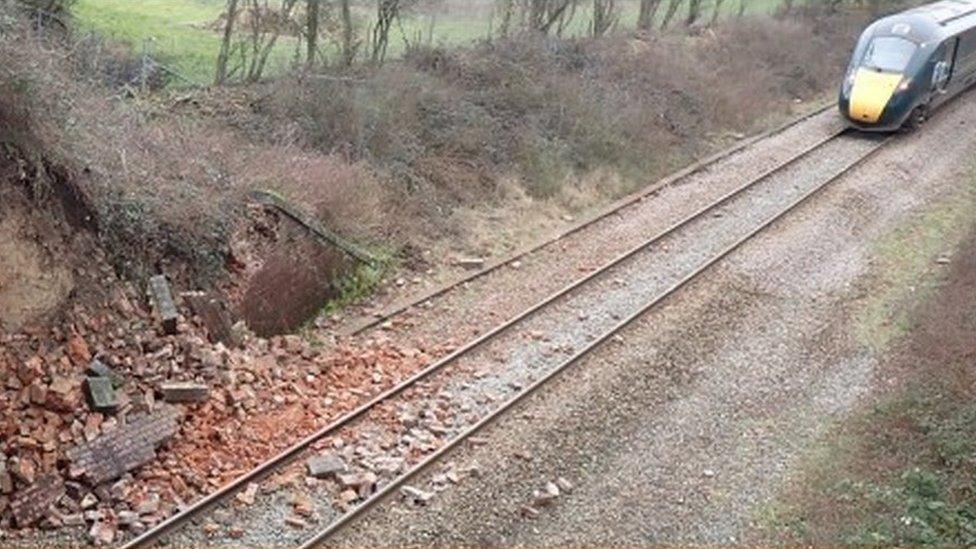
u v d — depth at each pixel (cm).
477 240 1819
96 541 962
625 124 2322
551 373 1340
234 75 2014
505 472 1132
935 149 2594
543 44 2469
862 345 1520
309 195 1598
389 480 1097
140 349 1209
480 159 2025
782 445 1234
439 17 2828
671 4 3138
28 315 1130
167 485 1050
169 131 1537
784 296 1678
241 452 1123
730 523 1071
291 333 1466
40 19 1455
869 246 1923
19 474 1002
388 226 1734
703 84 2684
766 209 2053
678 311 1576
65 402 1079
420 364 1365
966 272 1705
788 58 3189
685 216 1995
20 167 1162
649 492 1119
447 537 1017
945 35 2752
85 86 1429
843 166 2364
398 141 1903
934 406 1266
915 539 1023
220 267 1382
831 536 1032
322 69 1972
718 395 1343
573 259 1775
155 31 2366
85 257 1223
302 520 1023
